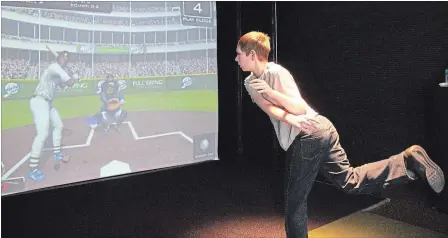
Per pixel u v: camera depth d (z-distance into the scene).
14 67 3.56
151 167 4.41
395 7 3.52
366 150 3.87
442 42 3.24
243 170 4.63
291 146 2.05
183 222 3.09
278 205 3.49
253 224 3.04
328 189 3.85
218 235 2.83
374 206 3.32
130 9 4.16
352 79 3.90
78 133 3.96
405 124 3.55
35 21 3.64
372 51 3.72
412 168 2.00
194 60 4.61
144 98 4.31
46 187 3.84
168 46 4.41
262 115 4.86
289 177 2.06
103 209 3.39
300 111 2.00
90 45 3.96
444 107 2.93
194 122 4.66
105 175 4.14
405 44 3.49
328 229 2.85
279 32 4.49
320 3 4.06
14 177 3.66
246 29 4.82
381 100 3.70
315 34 4.15
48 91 3.76
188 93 4.59
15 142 3.63
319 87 4.18
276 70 2.04
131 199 3.65
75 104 3.92
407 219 3.01
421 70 3.40
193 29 4.57
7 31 3.50
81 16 3.89
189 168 4.71
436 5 3.26
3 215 3.24
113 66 4.10
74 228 2.99
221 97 5.16
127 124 4.23
